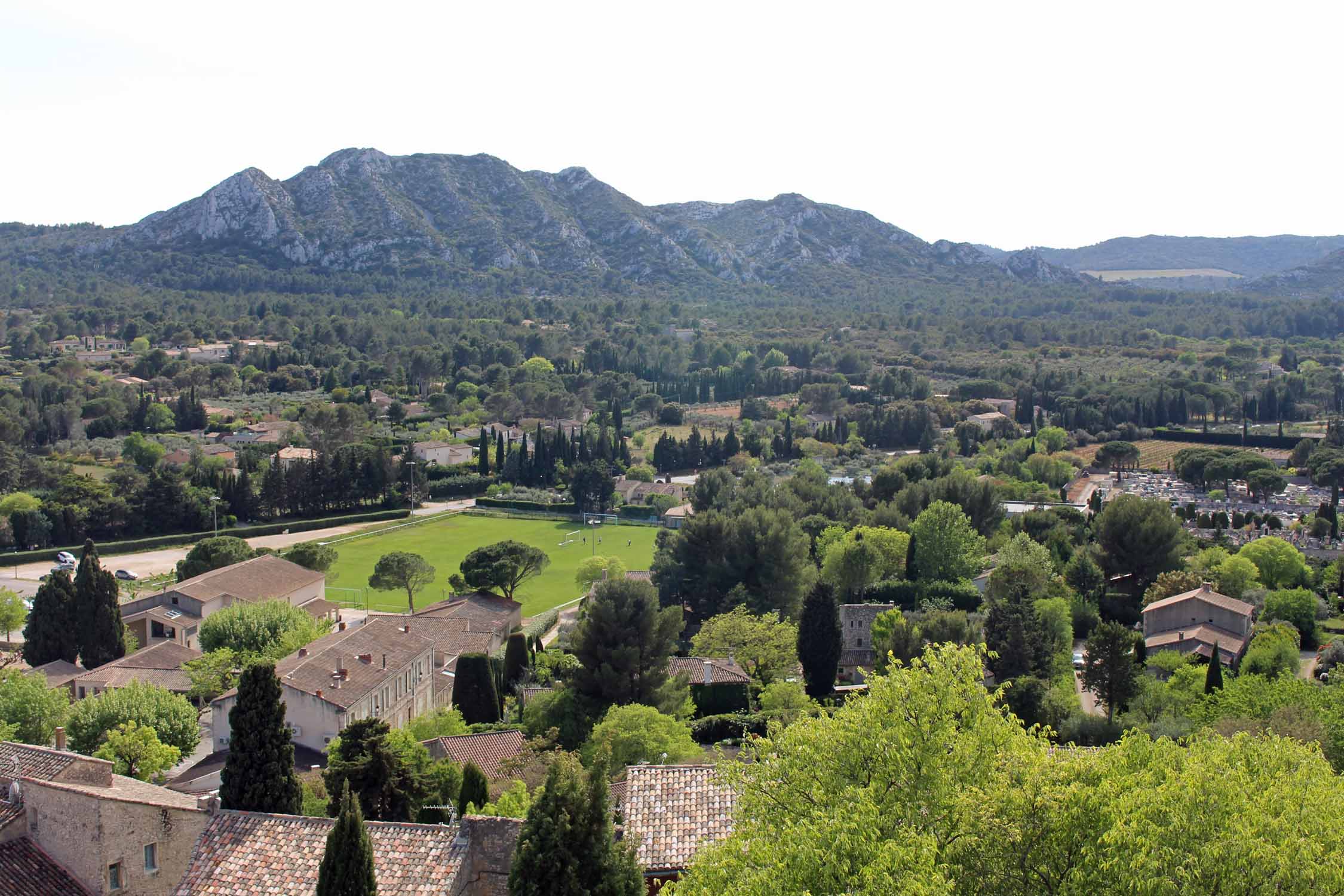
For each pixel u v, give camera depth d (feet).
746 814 181.27
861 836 151.74
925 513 573.74
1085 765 182.09
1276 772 183.73
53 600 458.09
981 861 164.66
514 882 164.45
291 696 327.06
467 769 230.68
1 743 194.59
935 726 183.62
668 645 370.12
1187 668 396.78
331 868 159.53
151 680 411.95
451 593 638.94
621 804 207.31
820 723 190.19
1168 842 156.04
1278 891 150.41
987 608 495.41
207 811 180.86
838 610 417.49
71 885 166.30
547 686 424.05
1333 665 428.56
